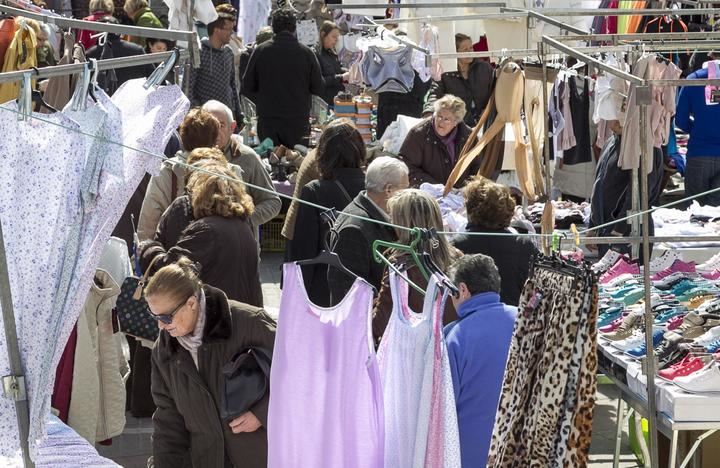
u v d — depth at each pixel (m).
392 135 13.01
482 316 5.75
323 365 5.27
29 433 4.95
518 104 10.01
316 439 5.32
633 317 8.04
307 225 8.66
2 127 4.80
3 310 4.84
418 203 6.80
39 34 11.17
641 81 6.49
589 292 4.89
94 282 8.09
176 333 5.75
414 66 15.54
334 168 8.76
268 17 19.09
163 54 6.05
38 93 5.00
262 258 14.70
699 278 9.40
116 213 5.32
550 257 5.16
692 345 7.25
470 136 10.27
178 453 6.05
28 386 4.98
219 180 7.60
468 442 5.64
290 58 15.04
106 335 8.17
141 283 7.67
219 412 5.87
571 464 4.94
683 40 11.52
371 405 5.23
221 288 7.39
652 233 10.16
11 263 4.93
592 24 16.75
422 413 5.04
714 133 13.67
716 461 7.54
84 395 8.00
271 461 5.36
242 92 15.39
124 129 5.76
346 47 18.84
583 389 4.91
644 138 6.55
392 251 7.22
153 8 18.27
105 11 14.84
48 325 4.97
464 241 7.49
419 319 5.26
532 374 5.13
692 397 6.57
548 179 8.43
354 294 5.23
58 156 4.91
